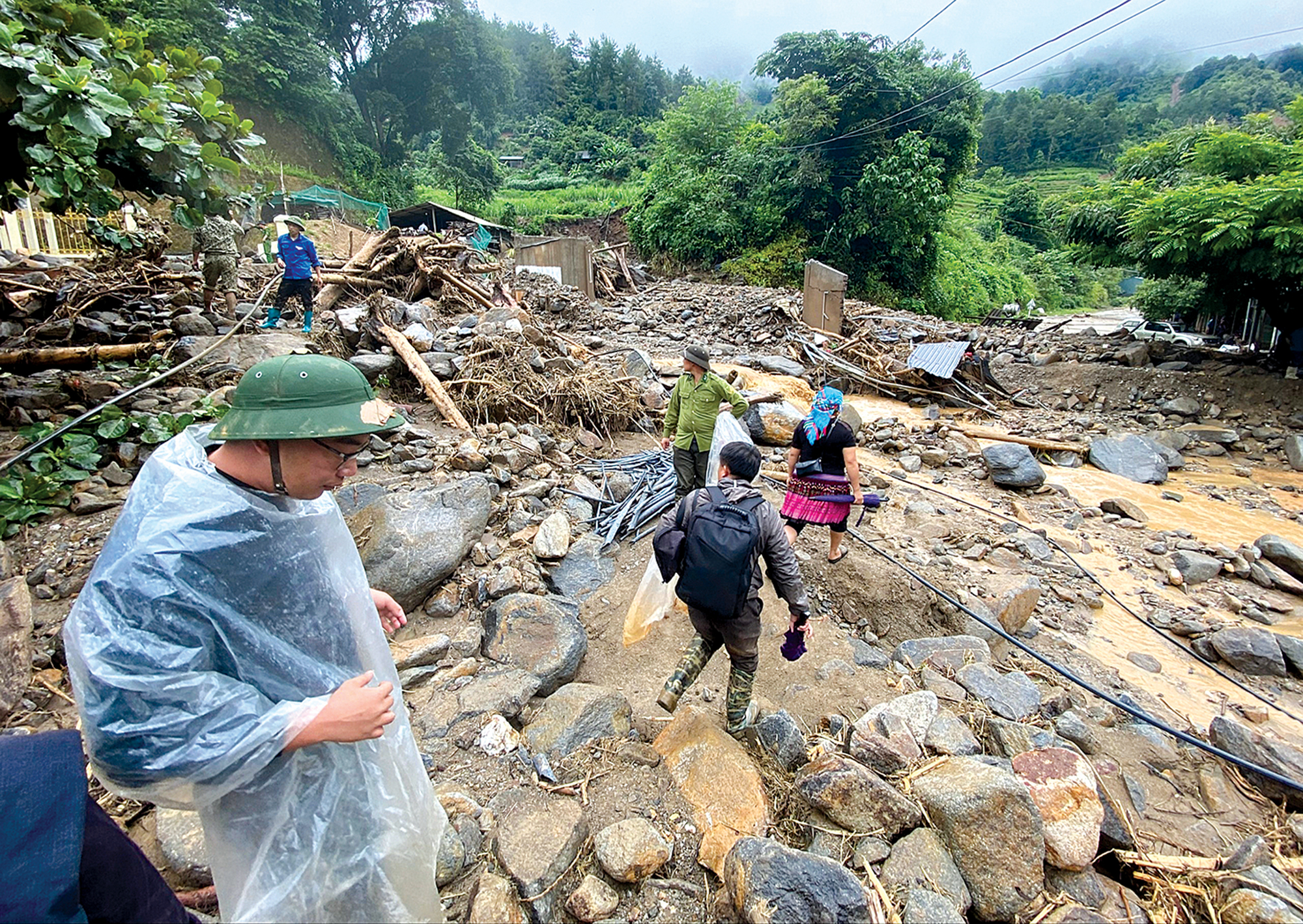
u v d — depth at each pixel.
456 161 42.38
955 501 7.19
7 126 4.30
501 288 12.45
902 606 4.78
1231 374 11.18
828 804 2.71
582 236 38.59
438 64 40.28
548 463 6.41
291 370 1.57
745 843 2.43
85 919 1.17
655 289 23.33
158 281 9.59
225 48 28.25
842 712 3.64
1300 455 8.90
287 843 1.60
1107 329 22.48
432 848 2.02
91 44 4.69
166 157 5.04
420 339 8.32
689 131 30.58
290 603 1.62
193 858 2.42
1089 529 6.85
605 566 5.01
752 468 3.25
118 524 1.48
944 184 27.97
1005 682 3.87
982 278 37.19
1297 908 2.43
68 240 13.12
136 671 1.33
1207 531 6.92
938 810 2.62
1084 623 5.16
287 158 32.31
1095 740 3.58
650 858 2.50
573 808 2.71
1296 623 5.25
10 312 7.58
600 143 59.41
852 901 2.21
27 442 5.16
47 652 3.56
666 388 9.05
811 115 26.55
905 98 26.16
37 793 1.16
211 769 1.38
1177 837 2.99
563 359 8.63
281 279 9.81
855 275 28.03
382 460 5.93
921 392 11.26
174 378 6.59
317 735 1.49
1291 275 10.36
